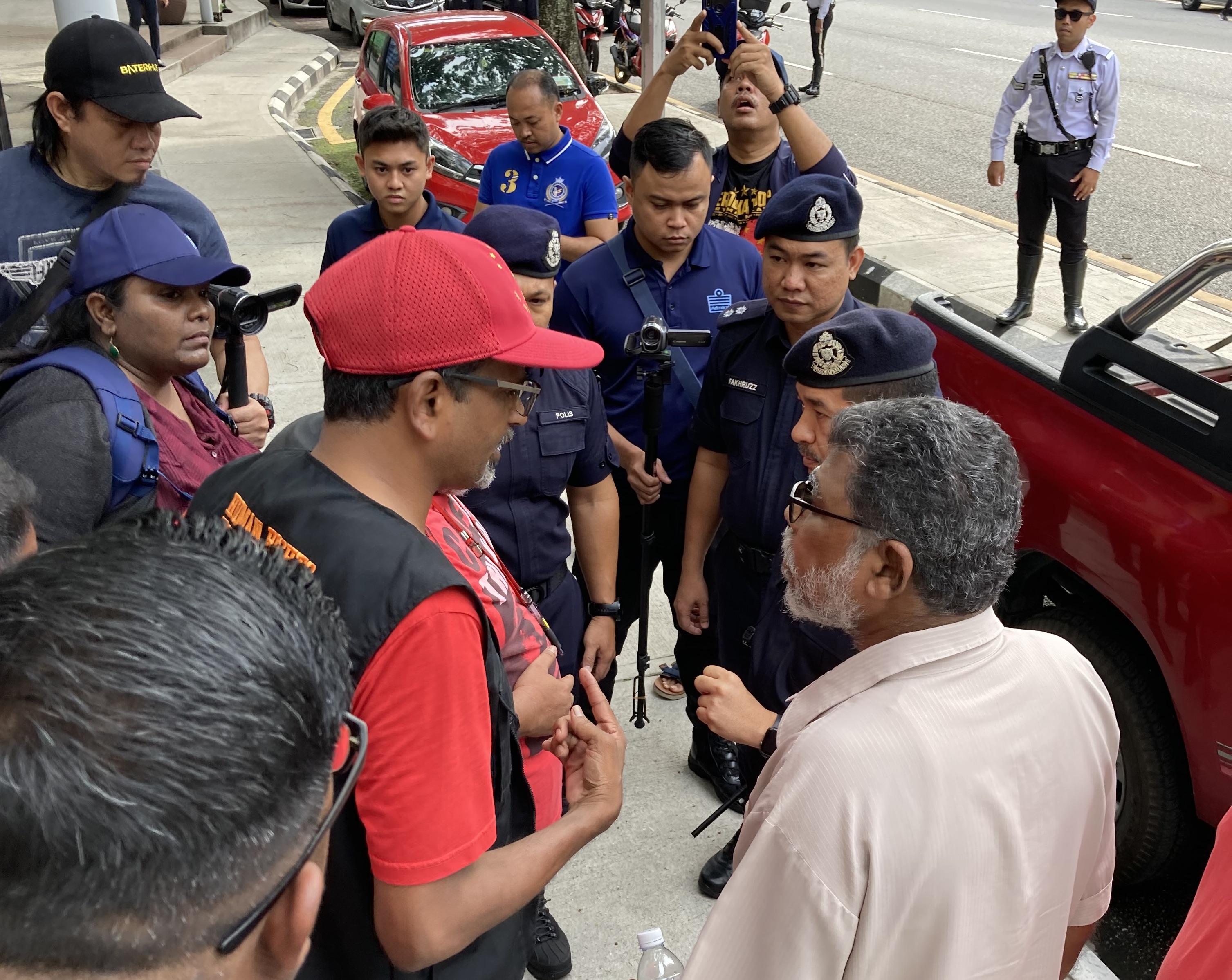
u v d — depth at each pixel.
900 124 11.73
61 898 0.62
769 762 1.43
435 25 8.91
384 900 1.23
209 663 0.68
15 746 0.63
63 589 0.70
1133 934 2.84
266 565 0.82
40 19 14.00
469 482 1.44
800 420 2.23
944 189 9.55
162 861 0.63
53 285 2.49
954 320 3.43
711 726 1.83
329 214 7.94
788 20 19.05
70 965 0.63
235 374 2.71
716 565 2.61
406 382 1.33
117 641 0.67
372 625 1.19
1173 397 2.72
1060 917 1.40
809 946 1.25
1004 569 1.33
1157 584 2.62
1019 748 1.31
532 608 2.04
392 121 3.70
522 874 1.36
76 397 2.00
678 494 3.01
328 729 0.75
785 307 2.35
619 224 6.50
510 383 1.40
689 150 2.74
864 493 1.34
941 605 1.33
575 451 2.48
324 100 13.13
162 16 14.72
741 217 4.08
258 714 0.68
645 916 2.60
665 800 2.97
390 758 1.20
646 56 7.74
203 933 0.66
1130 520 2.69
